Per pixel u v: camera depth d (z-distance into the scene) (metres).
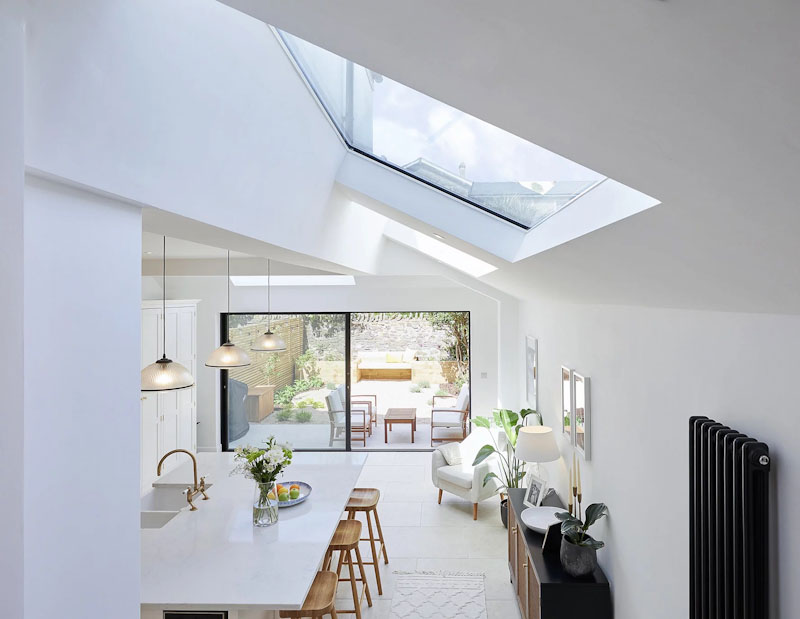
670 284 1.83
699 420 1.94
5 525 0.90
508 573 4.77
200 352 8.28
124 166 1.28
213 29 1.63
